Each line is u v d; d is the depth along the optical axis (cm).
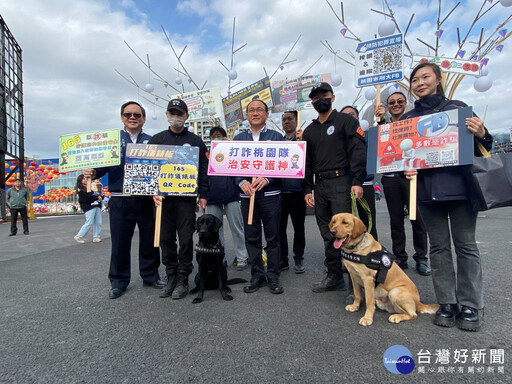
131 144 336
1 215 1484
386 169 271
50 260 541
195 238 770
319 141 338
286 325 250
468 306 237
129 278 353
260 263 355
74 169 346
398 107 414
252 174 338
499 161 222
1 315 288
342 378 178
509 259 418
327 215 340
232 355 206
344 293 329
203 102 923
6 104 1427
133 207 346
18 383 182
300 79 819
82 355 212
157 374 187
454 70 701
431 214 256
